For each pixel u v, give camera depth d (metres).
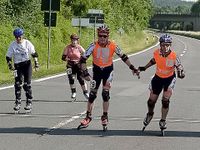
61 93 16.53
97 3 51.28
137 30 81.69
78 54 14.75
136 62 33.34
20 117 11.62
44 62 32.38
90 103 10.33
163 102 9.73
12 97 15.18
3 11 31.83
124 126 10.72
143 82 20.83
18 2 33.81
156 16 171.62
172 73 9.79
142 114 12.41
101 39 9.95
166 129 10.44
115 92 17.17
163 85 9.81
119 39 59.44
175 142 9.12
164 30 167.00
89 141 9.09
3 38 29.20
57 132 9.90
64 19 42.25
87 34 44.16
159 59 9.70
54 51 34.69
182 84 20.47
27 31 33.44
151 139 9.37
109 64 10.08
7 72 26.31
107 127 10.55
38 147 8.49
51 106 13.55
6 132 9.79
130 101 14.88
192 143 9.06
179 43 71.56
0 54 27.67
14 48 12.07
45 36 35.28
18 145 8.62
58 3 26.77
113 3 64.44
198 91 18.00
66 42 38.75
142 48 55.56
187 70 27.92
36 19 35.28
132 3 76.19
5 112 12.32
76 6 47.69
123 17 71.00
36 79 21.30
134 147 8.62
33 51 12.23
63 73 24.50
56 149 8.37
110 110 13.02
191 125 10.98
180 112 12.91
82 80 14.83
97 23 36.78
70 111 12.71
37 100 14.72
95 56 10.05
